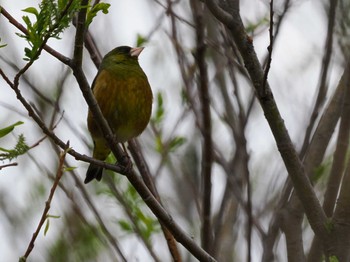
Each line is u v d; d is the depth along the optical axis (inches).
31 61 268.5
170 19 432.1
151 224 427.8
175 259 355.9
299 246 317.7
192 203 522.0
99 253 468.4
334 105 346.9
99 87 424.2
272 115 317.4
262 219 424.5
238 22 315.9
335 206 321.1
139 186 323.6
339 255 304.7
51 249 481.7
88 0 274.2
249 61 317.7
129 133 427.2
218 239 386.0
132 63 431.5
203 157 385.7
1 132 272.8
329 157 430.9
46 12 263.6
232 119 435.5
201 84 376.2
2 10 282.7
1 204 506.3
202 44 369.4
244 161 373.1
